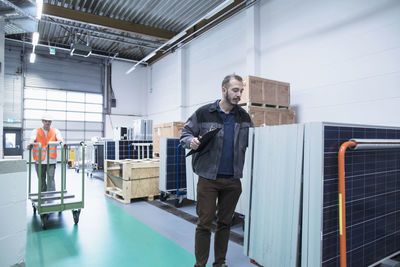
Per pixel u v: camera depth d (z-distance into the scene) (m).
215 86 9.88
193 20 10.16
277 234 2.10
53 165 4.67
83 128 14.70
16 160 2.03
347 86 5.37
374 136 2.20
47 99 13.88
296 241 1.91
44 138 4.55
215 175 1.94
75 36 11.59
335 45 5.61
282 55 6.88
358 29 5.19
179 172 5.02
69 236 3.25
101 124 15.16
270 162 2.23
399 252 2.45
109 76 15.30
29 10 5.12
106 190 5.82
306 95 6.22
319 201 1.77
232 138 2.03
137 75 16.05
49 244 2.99
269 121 5.21
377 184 2.23
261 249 2.28
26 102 13.39
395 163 2.46
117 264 2.50
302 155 1.92
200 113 2.06
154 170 5.39
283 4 6.86
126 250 2.83
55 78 14.09
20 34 12.22
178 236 3.25
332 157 1.84
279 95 5.48
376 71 4.89
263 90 5.17
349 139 1.97
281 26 6.91
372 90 4.95
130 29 9.86
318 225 1.77
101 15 9.49
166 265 2.48
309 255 1.81
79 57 14.69
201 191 1.99
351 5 5.30
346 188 1.95
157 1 8.74
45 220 3.51
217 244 2.14
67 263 2.52
